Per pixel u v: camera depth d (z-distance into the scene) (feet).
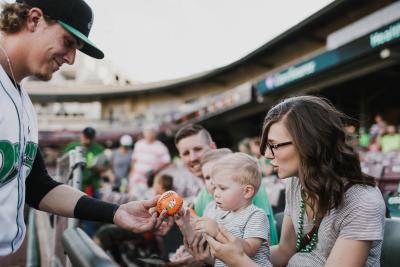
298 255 5.35
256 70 67.67
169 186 13.97
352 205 4.74
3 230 4.56
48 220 12.72
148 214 5.83
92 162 18.40
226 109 56.90
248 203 6.25
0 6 4.82
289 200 5.74
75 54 5.26
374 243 4.85
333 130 4.87
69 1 4.88
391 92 54.49
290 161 4.99
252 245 5.70
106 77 157.28
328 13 43.73
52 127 140.46
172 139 96.68
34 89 131.23
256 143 19.29
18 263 12.59
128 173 26.25
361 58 32.83
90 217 5.85
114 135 105.60
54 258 10.77
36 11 4.78
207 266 7.22
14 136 4.57
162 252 12.98
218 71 74.38
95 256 4.93
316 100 5.10
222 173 6.15
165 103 110.42
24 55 4.91
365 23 31.09
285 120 4.95
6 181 4.55
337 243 4.74
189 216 5.76
